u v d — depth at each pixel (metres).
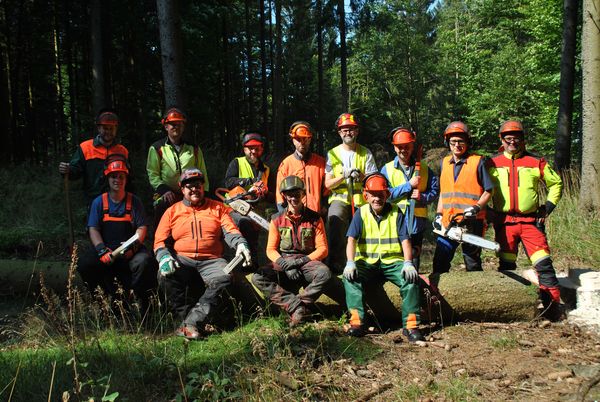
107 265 4.92
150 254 4.97
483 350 4.12
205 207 4.80
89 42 18.50
